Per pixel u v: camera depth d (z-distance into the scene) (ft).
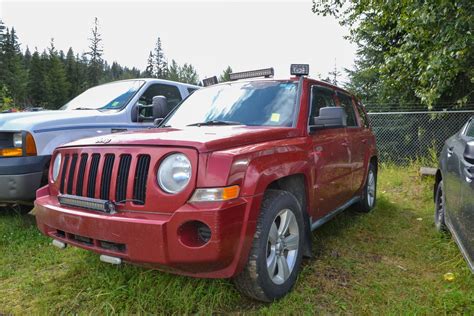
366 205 16.37
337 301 8.67
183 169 7.45
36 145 13.42
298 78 12.07
